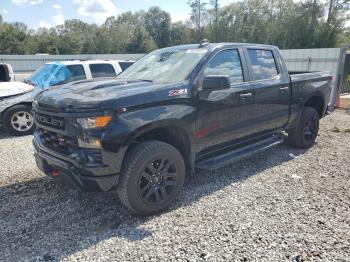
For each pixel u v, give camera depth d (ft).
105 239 10.92
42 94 13.17
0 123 25.08
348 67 44.93
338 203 13.10
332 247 10.23
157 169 12.25
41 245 10.64
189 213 12.51
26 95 25.45
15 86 25.77
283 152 19.90
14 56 112.57
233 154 15.58
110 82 13.61
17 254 10.19
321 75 20.95
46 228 11.66
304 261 9.59
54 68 27.45
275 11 218.38
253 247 10.28
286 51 49.47
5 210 12.92
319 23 182.60
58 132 11.69
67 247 10.51
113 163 11.11
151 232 11.27
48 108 11.91
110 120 10.96
